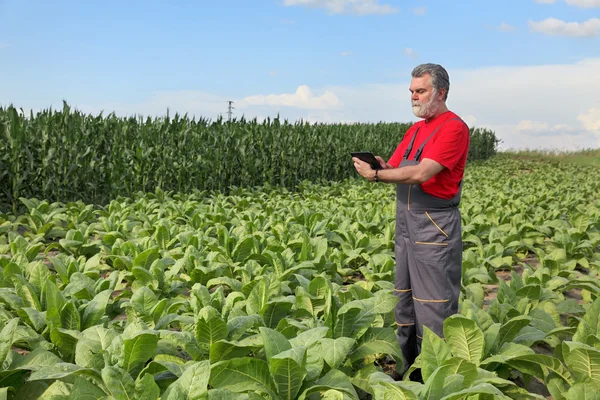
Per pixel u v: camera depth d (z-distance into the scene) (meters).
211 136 15.02
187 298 4.86
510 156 39.12
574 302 4.84
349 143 20.89
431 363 2.97
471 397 2.86
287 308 3.82
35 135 11.38
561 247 7.73
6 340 2.86
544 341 4.32
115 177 12.23
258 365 2.79
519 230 8.89
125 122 13.52
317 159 18.22
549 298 5.00
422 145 3.67
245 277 5.29
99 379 2.89
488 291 6.42
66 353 3.42
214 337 3.11
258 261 6.08
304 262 5.47
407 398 2.56
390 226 8.14
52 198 11.38
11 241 6.59
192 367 2.42
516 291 4.80
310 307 4.04
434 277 3.65
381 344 3.54
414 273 3.74
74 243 6.68
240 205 11.12
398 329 4.03
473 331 3.25
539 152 38.81
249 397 2.64
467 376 2.82
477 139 35.00
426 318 3.70
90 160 12.19
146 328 3.06
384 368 4.21
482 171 24.47
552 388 3.30
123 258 5.73
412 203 3.69
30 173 10.57
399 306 3.97
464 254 6.40
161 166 13.30
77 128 12.12
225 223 8.52
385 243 7.65
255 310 3.85
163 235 6.91
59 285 5.04
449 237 3.64
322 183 17.64
